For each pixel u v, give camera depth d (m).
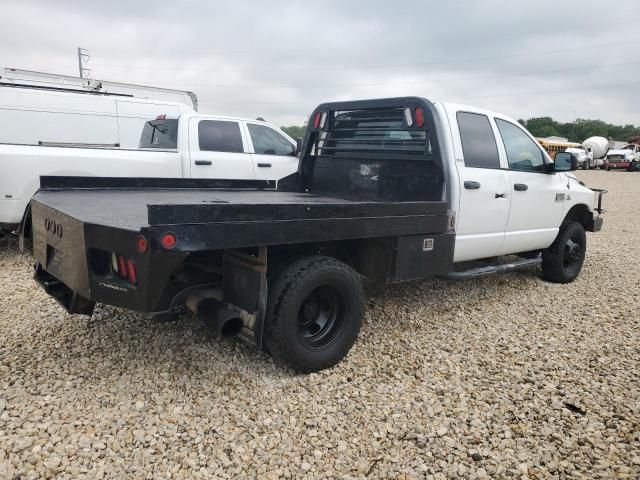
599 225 6.65
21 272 6.06
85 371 3.48
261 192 5.76
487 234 5.00
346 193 5.43
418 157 4.70
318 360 3.55
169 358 3.71
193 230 2.79
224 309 3.23
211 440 2.80
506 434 2.96
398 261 3.97
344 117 5.46
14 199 6.42
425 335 4.41
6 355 3.70
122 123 9.70
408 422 3.05
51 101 8.97
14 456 2.58
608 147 46.94
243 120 8.64
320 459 2.70
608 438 2.95
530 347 4.23
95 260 3.08
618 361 3.98
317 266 3.46
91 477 2.47
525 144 5.58
